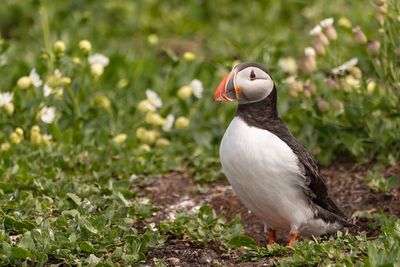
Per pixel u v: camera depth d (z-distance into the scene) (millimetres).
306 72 12086
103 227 9273
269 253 8961
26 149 11945
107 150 12094
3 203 10000
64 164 11633
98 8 18219
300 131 12445
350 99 12156
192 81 13492
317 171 9312
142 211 10391
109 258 8789
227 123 13109
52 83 12484
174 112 13594
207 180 11828
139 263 8977
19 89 12617
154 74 15141
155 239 9242
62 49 12805
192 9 18453
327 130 12188
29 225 9406
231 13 18297
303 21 17547
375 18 12070
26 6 17938
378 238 9156
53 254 8836
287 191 9016
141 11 18375
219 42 16953
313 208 9305
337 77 12258
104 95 13555
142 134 12750
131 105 13672
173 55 13922
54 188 10609
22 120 12508
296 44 16141
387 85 11750
